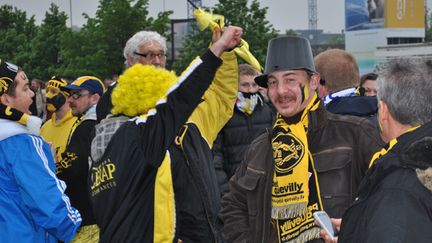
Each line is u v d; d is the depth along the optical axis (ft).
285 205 9.91
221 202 11.21
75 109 16.97
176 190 10.73
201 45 68.49
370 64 158.20
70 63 71.05
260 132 14.55
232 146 17.93
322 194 9.74
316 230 9.66
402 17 158.71
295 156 9.92
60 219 10.58
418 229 6.05
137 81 10.37
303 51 10.01
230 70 11.20
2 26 100.12
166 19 68.95
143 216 10.00
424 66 7.15
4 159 10.64
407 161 6.47
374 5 157.69
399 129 7.20
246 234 10.58
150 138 9.92
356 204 6.76
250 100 18.03
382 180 6.61
